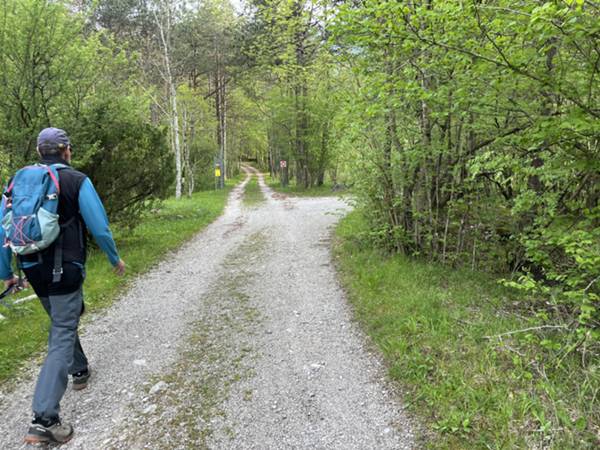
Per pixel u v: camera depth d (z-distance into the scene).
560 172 3.71
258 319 4.73
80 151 7.62
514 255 5.41
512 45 3.47
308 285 5.96
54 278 2.66
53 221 2.62
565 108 3.59
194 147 33.38
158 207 9.89
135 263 7.46
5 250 2.72
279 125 26.59
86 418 2.90
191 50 25.41
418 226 6.37
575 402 2.60
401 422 2.73
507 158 3.96
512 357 3.18
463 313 4.12
